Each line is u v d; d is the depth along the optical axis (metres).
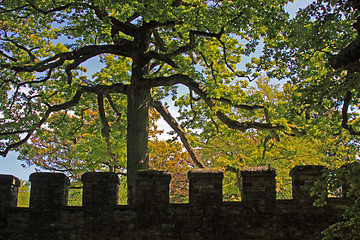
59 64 20.20
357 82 8.50
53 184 12.85
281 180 26.45
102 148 26.86
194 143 22.55
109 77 24.31
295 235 11.91
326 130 19.45
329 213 11.88
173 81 19.58
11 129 20.81
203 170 12.59
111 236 12.45
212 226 12.24
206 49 20.22
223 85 19.89
